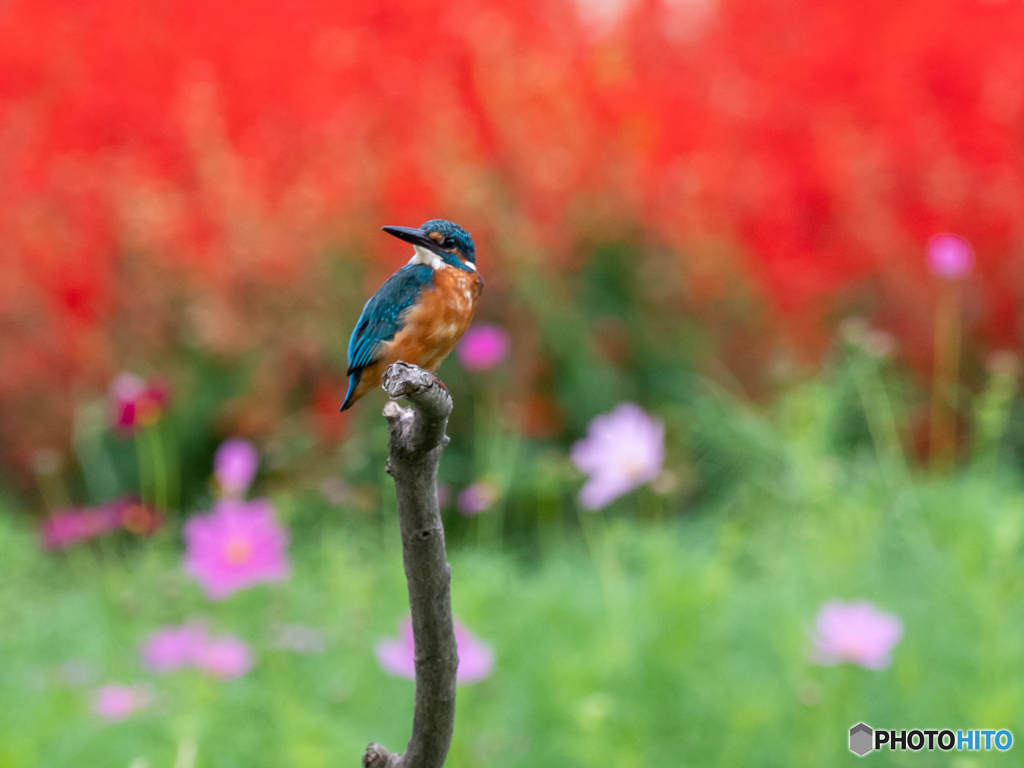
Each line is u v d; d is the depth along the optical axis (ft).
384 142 48.85
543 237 45.96
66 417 46.50
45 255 47.62
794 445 29.53
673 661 18.65
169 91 51.62
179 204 48.47
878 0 53.52
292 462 41.93
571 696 18.08
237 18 53.26
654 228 47.11
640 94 50.80
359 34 52.24
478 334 28.91
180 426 44.73
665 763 17.37
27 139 51.70
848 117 51.49
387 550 29.84
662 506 36.73
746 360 45.78
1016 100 50.08
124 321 47.34
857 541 24.50
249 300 45.85
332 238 46.24
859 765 17.61
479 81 49.26
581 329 44.42
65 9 54.60
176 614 25.48
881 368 39.09
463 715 18.20
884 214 48.01
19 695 20.36
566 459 39.88
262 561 20.44
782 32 56.29
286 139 50.34
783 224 48.65
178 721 17.07
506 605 23.16
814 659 17.88
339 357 44.57
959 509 25.27
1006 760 16.78
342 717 19.72
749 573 27.73
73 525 28.14
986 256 46.01
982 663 18.71
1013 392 38.52
